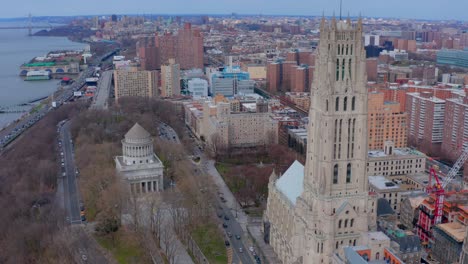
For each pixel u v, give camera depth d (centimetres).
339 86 19962
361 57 19975
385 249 19425
